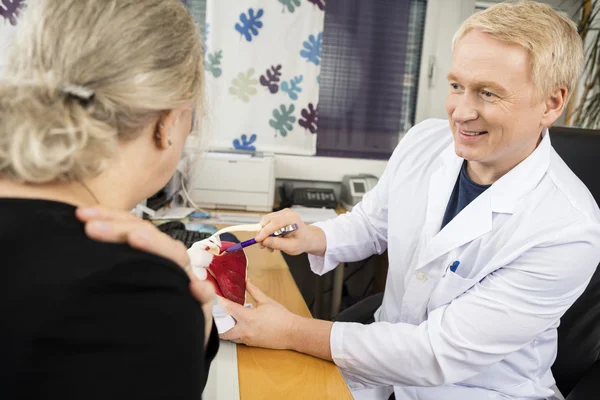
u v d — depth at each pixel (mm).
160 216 1751
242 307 933
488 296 943
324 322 966
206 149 661
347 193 2277
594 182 1193
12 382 362
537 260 926
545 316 942
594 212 976
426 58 2432
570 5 2457
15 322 368
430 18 2396
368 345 937
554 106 932
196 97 548
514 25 856
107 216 440
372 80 2418
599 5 2369
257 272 1277
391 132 2484
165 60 493
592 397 959
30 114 429
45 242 401
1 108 434
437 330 944
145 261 421
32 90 445
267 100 2324
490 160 989
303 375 843
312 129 2381
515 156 1020
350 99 2418
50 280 381
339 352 926
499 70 859
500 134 918
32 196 434
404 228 1200
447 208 1145
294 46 2291
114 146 470
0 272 381
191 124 580
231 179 2033
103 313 384
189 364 420
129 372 383
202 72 557
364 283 2621
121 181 507
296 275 2586
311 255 1327
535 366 1085
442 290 1048
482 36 881
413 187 1224
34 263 388
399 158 1305
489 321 923
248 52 2266
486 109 896
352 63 2385
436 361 931
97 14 468
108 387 376
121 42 467
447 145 1246
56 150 427
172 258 459
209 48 2236
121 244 431
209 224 1698
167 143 535
